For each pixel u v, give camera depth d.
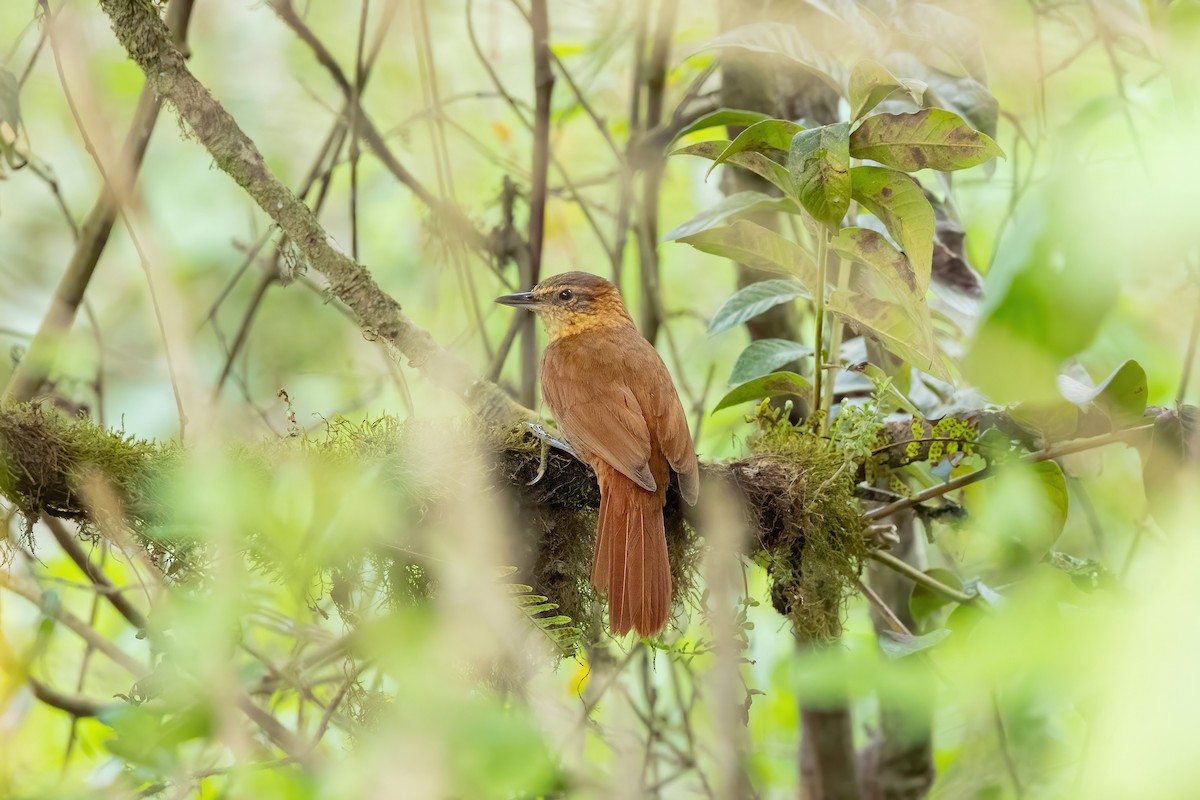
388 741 3.42
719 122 7.60
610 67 12.13
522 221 12.44
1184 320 8.39
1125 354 7.84
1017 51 9.68
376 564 6.30
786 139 6.44
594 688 8.42
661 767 10.40
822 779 9.36
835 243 6.71
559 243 12.83
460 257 10.32
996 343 2.03
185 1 7.84
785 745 11.03
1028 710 6.70
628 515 7.05
